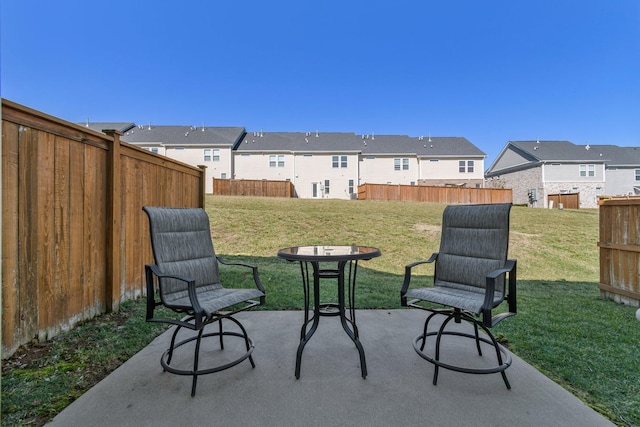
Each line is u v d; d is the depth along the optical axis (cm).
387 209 1290
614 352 241
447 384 199
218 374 210
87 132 275
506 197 1855
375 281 480
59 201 247
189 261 241
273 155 2192
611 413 172
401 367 220
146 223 367
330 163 2206
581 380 204
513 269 219
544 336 271
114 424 160
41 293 231
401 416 169
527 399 183
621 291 372
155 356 233
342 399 183
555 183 2170
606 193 2283
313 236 804
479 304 198
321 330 287
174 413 170
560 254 697
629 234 367
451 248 261
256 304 232
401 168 2248
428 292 230
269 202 1409
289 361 229
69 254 257
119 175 313
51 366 210
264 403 179
